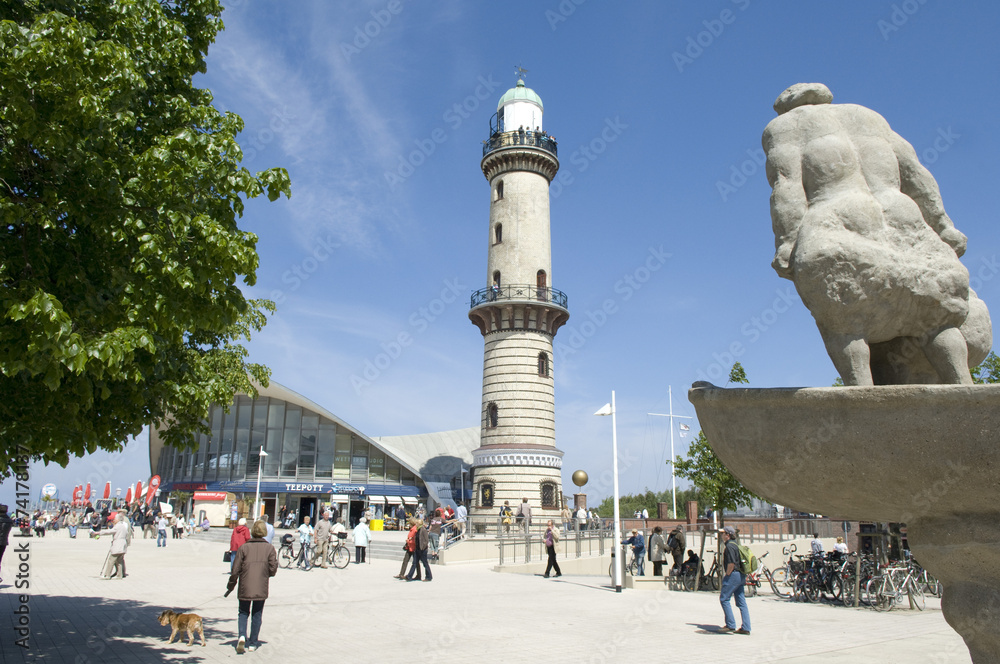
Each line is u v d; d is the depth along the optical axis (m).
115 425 9.66
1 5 7.85
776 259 4.81
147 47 9.21
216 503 51.69
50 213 7.43
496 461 40.31
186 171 8.10
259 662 10.14
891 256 4.37
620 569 20.70
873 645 12.02
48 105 7.01
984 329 4.94
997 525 3.89
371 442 59.25
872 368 5.07
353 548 34.78
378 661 10.25
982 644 4.15
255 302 18.73
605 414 21.84
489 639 12.13
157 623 13.44
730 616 13.34
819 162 4.71
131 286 7.83
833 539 32.53
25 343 6.73
